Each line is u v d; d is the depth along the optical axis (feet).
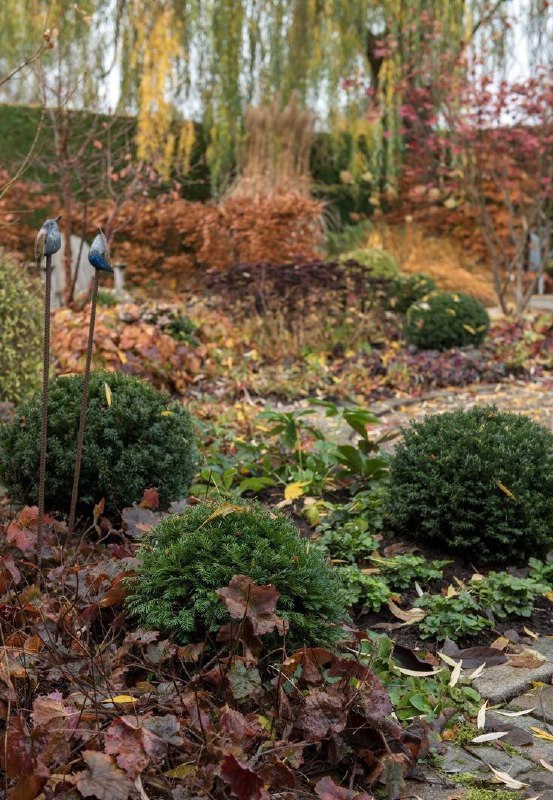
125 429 12.99
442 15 45.52
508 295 47.88
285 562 8.85
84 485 12.84
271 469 16.33
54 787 6.53
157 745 6.89
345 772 7.64
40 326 17.43
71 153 36.19
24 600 9.45
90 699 7.47
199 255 44.21
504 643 10.48
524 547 12.66
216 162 49.11
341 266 32.58
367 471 15.28
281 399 25.04
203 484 15.15
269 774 6.96
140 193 37.58
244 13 48.52
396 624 10.93
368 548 12.74
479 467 12.60
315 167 54.13
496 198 48.85
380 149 51.44
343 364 28.89
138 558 9.36
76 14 32.04
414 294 35.60
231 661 8.04
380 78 47.98
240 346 29.17
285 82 50.42
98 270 9.98
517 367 29.96
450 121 39.70
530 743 8.39
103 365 22.93
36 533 11.00
